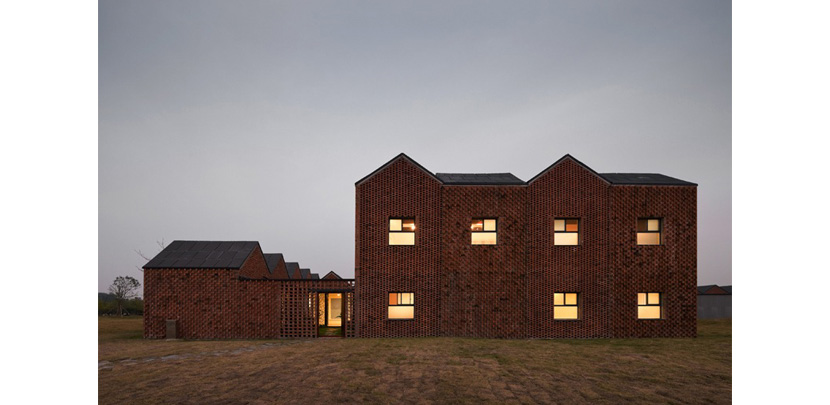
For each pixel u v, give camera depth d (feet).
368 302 56.49
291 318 57.72
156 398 25.90
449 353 41.45
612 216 57.88
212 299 58.29
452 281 57.00
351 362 36.73
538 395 26.48
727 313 99.50
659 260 57.62
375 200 57.67
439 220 57.72
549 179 58.49
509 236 57.67
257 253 71.10
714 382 30.17
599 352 42.52
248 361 37.52
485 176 65.05
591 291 57.11
